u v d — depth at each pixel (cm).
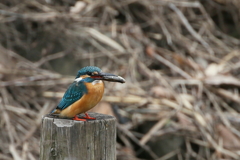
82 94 564
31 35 1335
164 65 1316
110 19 1405
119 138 1147
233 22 1620
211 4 1591
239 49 1450
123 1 1414
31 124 1084
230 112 1198
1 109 1066
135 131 1183
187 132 1137
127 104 1159
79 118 556
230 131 1134
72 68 1293
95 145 514
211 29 1495
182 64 1309
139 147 1166
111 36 1348
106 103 1116
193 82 1224
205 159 1127
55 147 513
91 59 1291
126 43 1305
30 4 1339
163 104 1157
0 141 1024
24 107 1134
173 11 1455
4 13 1293
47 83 1166
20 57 1239
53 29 1325
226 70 1297
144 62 1308
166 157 1147
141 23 1438
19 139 1028
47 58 1270
